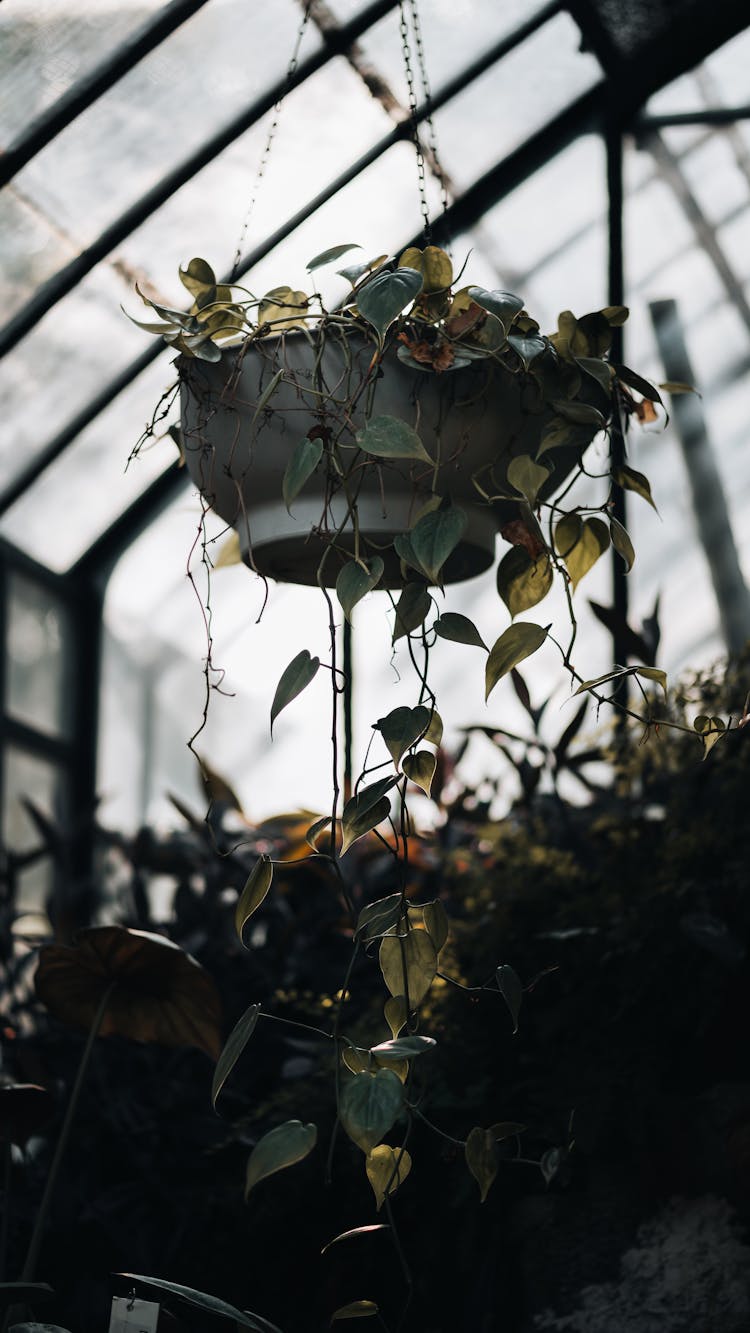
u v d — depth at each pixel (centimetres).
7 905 310
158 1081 257
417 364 130
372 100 359
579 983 225
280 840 295
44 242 344
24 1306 185
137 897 294
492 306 130
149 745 528
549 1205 211
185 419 147
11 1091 183
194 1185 242
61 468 430
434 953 137
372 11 333
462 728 254
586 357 137
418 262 133
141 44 301
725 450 426
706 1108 209
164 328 140
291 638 535
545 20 374
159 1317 162
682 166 418
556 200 423
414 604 133
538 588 137
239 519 147
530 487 130
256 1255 225
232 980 271
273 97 338
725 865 219
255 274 396
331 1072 226
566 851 254
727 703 233
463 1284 212
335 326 135
